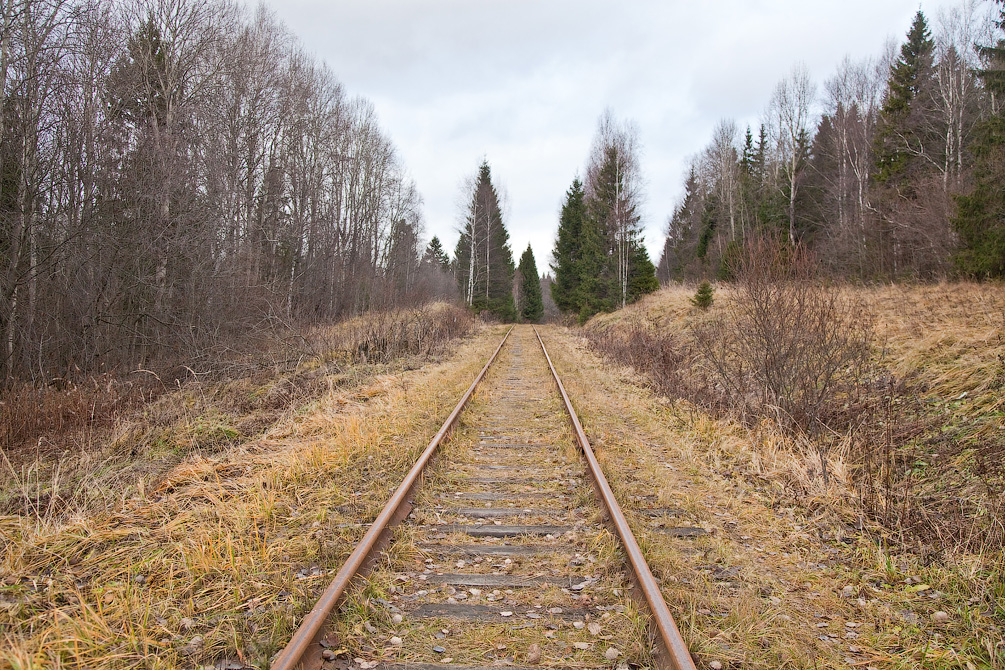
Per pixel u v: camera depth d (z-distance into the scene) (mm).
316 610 3303
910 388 8422
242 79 24000
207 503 5703
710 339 11688
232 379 13422
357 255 37094
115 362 14789
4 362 13695
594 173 43406
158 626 3504
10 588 4035
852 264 26172
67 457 8195
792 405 7977
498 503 5730
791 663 3285
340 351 16516
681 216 64688
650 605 3408
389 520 4836
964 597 3986
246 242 20766
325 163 33250
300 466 6516
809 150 41062
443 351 19594
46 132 15156
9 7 13305
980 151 16281
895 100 28844
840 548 4859
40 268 14570
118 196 16203
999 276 14516
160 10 19203
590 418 9430
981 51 17422
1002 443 6348
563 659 3213
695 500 5840
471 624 3555
